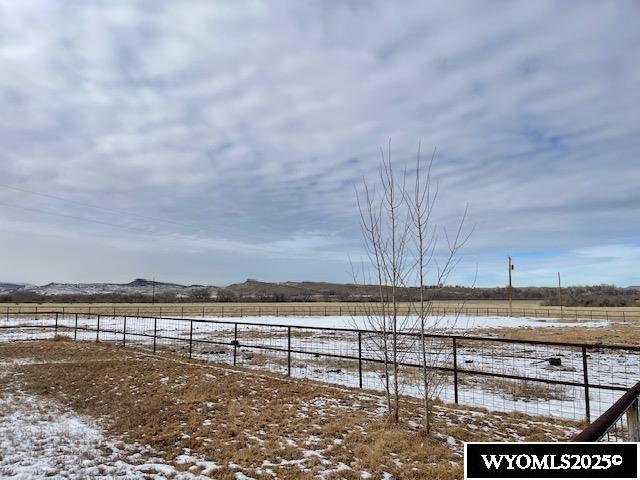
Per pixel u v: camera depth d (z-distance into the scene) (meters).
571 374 15.95
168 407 10.37
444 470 6.46
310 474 6.52
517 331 34.69
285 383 12.52
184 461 7.12
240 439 8.15
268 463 7.02
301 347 22.27
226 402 10.73
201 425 9.03
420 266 8.70
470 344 24.48
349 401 10.63
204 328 35.12
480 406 10.97
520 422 9.09
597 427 2.59
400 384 12.84
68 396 11.79
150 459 7.26
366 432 8.34
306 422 9.05
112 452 7.58
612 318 54.62
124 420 9.44
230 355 19.28
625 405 3.00
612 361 19.41
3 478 6.31
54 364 15.91
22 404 10.91
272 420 9.28
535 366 17.64
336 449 7.48
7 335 27.00
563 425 8.96
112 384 12.95
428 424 8.05
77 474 6.53
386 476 6.43
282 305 79.25
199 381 12.92
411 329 10.70
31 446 7.78
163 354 18.17
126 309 62.12
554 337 29.27
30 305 75.88
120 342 23.45
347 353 19.66
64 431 8.79
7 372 14.69
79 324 37.16
